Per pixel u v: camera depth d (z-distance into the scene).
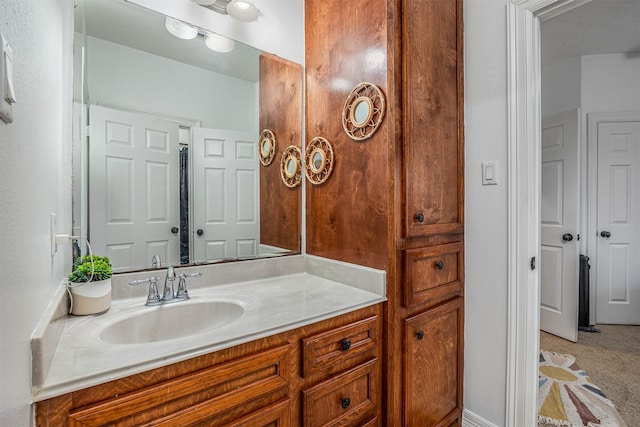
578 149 2.51
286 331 0.94
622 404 1.71
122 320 0.98
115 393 0.67
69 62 1.07
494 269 1.44
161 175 1.29
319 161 1.55
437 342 1.40
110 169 1.17
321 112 1.55
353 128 1.36
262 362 0.87
